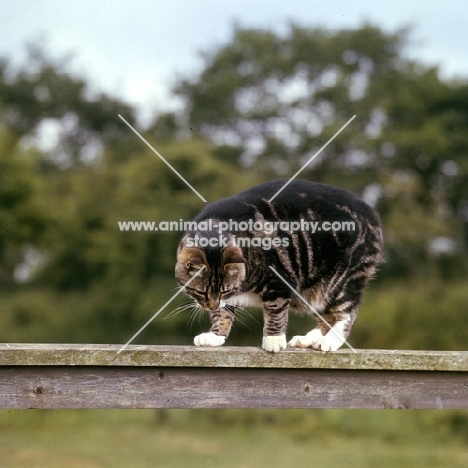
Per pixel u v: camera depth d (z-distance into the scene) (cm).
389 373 346
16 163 1598
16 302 1717
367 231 455
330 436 1181
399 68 1809
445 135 1708
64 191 1803
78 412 1272
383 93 1752
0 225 1573
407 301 1395
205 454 1037
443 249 1642
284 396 342
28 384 331
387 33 1833
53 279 1777
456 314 1375
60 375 333
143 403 336
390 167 1655
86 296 1733
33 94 2077
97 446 1083
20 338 1603
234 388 341
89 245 1655
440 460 1027
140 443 1105
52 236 1678
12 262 1759
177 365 334
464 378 348
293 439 1163
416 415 1204
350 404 344
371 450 1081
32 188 1622
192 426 1241
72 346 339
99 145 2008
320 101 1766
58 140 2009
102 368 335
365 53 1834
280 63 1827
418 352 346
